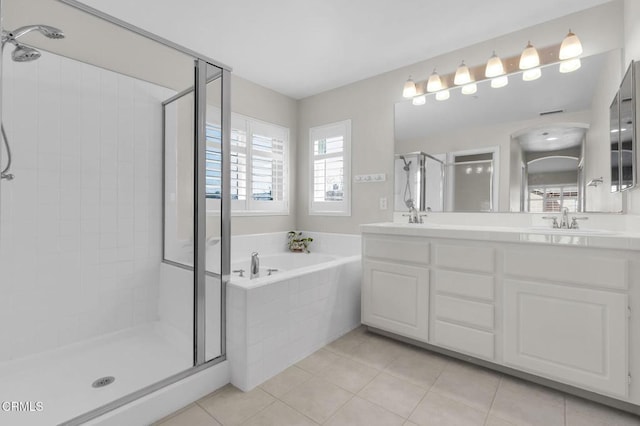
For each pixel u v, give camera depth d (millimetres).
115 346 2225
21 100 1908
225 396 1714
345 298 2562
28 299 1958
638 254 1478
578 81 2152
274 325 1933
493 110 2496
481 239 1924
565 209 2125
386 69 3035
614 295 1524
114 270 2311
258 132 3385
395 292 2314
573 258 1633
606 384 1542
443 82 2746
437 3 2074
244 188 3256
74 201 2133
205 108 1921
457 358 2121
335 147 3467
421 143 2863
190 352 2027
